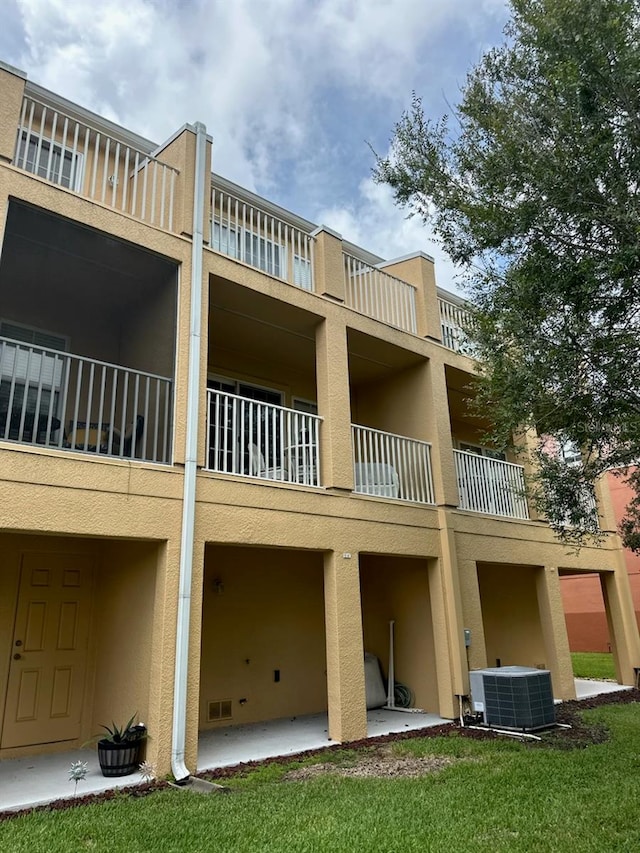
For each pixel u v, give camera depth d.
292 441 9.13
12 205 5.79
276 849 3.83
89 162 8.45
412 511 8.80
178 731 5.59
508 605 12.75
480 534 9.80
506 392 6.25
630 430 5.71
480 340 6.63
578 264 5.34
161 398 7.11
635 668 12.25
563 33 5.34
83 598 7.28
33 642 6.80
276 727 8.06
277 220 8.97
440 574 9.02
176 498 6.16
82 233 6.32
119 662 6.50
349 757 6.42
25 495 5.21
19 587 6.84
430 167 6.55
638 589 18.73
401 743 6.99
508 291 6.15
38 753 6.53
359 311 8.92
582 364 5.66
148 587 6.13
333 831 4.14
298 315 8.29
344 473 7.97
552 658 10.67
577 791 5.10
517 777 5.54
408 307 10.11
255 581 9.02
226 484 6.64
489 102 6.11
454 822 4.35
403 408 10.21
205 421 6.64
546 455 7.14
